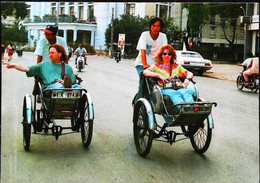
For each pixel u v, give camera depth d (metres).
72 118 4.61
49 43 5.34
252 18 19.47
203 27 26.36
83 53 16.69
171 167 4.04
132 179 3.65
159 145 4.89
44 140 4.95
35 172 3.75
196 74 15.92
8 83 10.93
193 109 3.79
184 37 24.08
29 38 25.09
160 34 5.17
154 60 5.19
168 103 4.19
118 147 4.71
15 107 7.14
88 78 13.18
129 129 5.68
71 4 17.88
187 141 5.14
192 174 3.85
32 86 10.41
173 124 4.04
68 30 19.48
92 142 4.91
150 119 4.09
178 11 27.50
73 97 4.25
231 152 4.66
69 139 5.05
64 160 4.16
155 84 4.41
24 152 4.39
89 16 22.12
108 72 16.14
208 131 4.30
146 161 4.20
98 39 26.53
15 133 5.22
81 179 3.62
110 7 26.84
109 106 7.62
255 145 4.99
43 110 4.55
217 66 20.70
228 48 27.20
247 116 7.07
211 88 11.59
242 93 10.64
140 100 4.34
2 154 4.24
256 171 3.98
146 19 28.98
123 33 28.38
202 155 4.51
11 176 3.60
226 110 7.69
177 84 4.30
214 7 24.73
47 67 4.61
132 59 29.78
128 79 13.28
